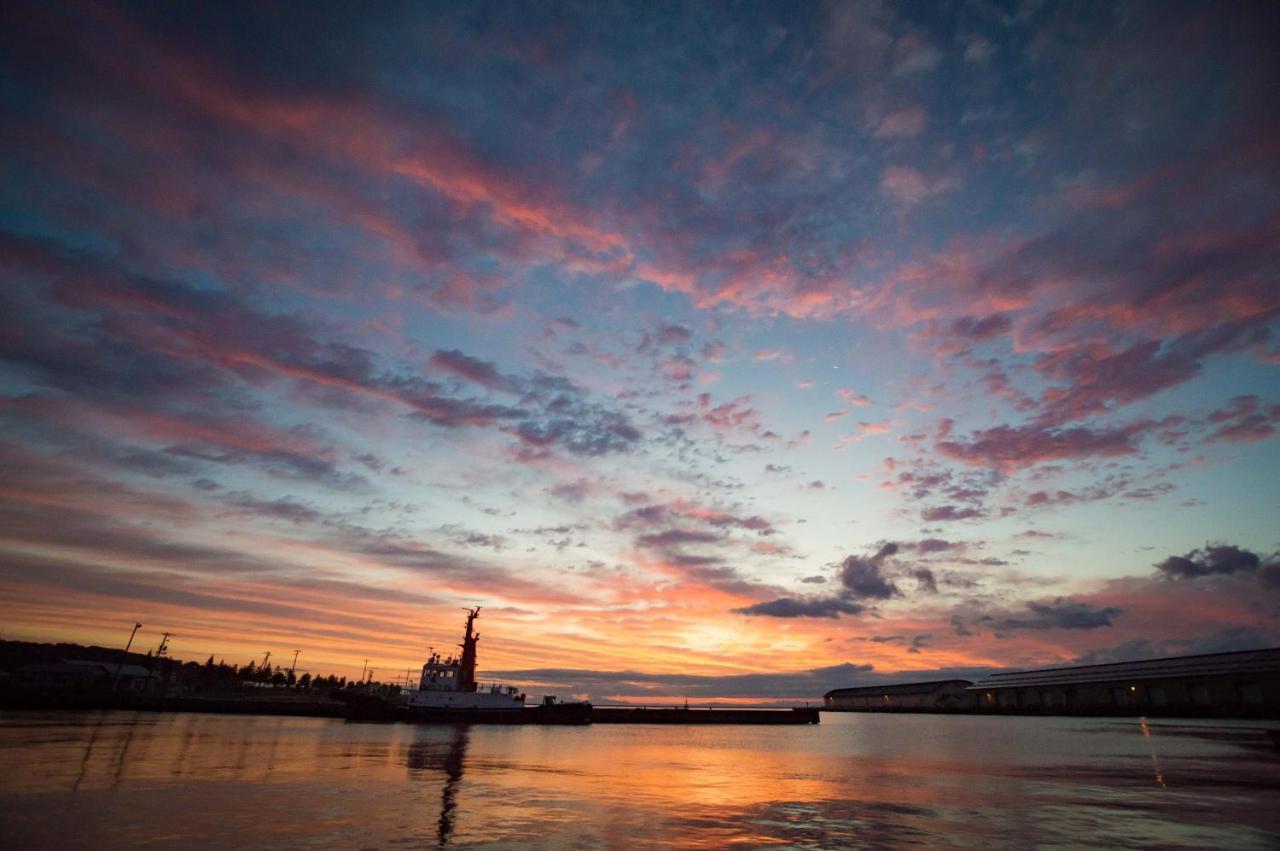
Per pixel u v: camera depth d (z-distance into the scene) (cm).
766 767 4709
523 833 2297
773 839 2278
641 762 4922
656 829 2409
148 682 14200
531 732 8738
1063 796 3284
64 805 2511
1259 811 2842
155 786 3022
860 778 4047
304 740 5816
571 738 7800
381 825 2359
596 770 4272
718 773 4247
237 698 14112
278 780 3334
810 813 2778
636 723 13625
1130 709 15850
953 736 9300
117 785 3011
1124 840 2289
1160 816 2723
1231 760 5147
